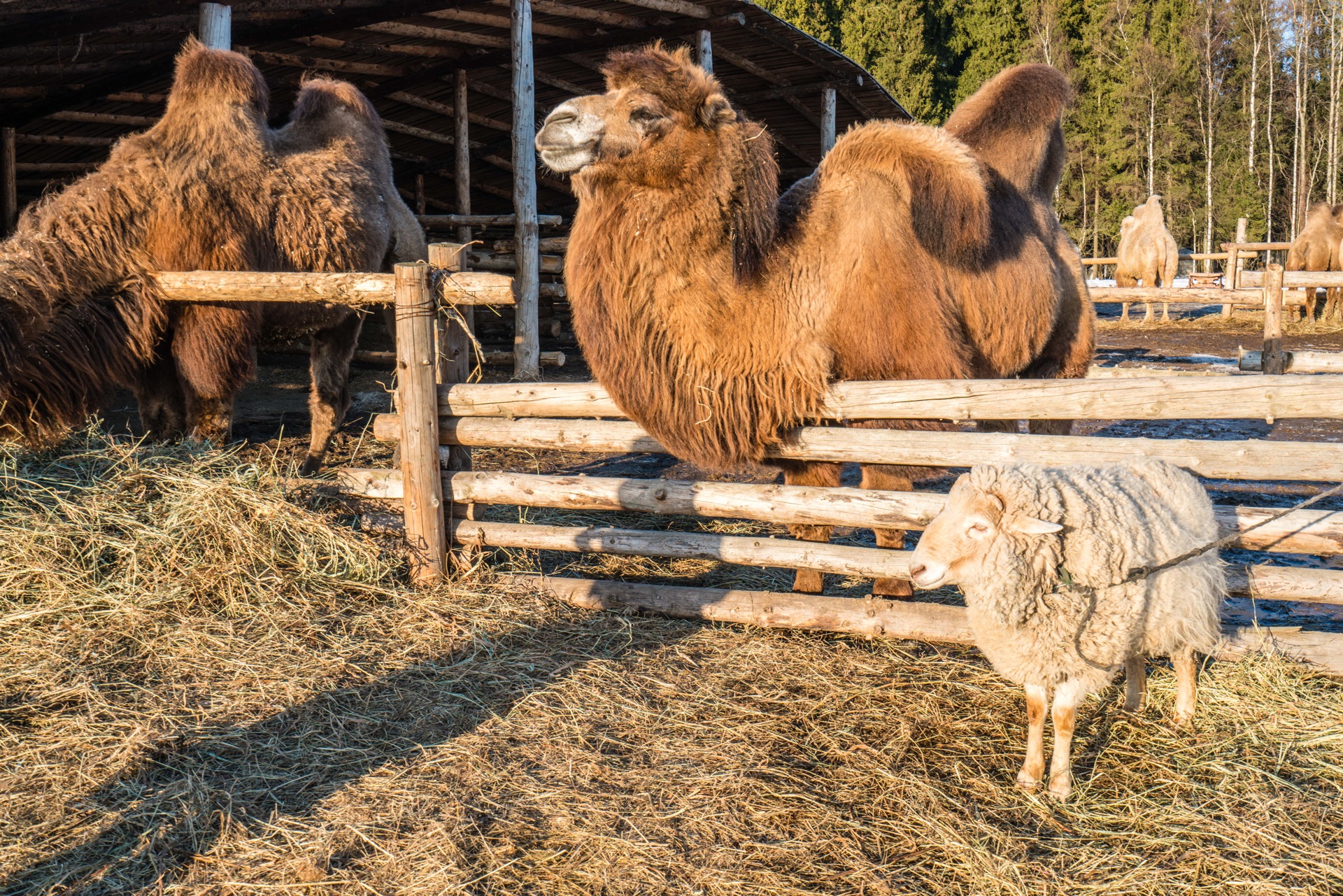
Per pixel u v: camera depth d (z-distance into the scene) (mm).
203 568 4512
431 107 14781
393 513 5230
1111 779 3293
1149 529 3182
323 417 7102
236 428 8695
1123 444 3957
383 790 3184
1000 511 3029
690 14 11344
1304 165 40125
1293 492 6332
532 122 10539
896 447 4125
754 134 3928
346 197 7008
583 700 3795
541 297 14703
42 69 11180
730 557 4559
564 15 11500
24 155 14805
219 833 2951
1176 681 3703
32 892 2670
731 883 2779
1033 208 5359
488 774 3285
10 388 5105
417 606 4566
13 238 5520
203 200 5996
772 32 12281
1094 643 3064
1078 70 46844
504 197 18469
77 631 4066
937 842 2973
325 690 3807
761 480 7234
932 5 48031
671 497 4609
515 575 4918
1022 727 3627
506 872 2812
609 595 4691
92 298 5574
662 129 3789
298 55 12641
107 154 15180
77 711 3557
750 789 3223
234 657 4004
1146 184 43969
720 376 4023
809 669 4070
